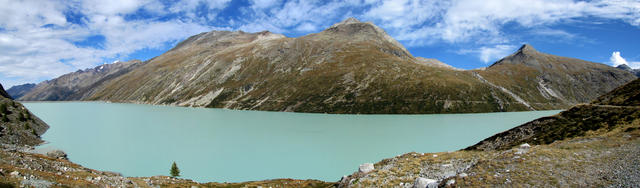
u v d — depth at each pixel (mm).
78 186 23891
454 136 95812
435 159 35594
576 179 20812
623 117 35000
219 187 43125
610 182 19453
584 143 27859
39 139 92625
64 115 177875
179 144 88750
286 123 134375
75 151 80125
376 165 39594
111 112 199250
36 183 20828
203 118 157625
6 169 21906
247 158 72125
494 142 46469
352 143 86688
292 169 62875
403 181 29562
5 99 110688
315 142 89188
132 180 37188
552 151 26344
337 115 174500
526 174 22672
